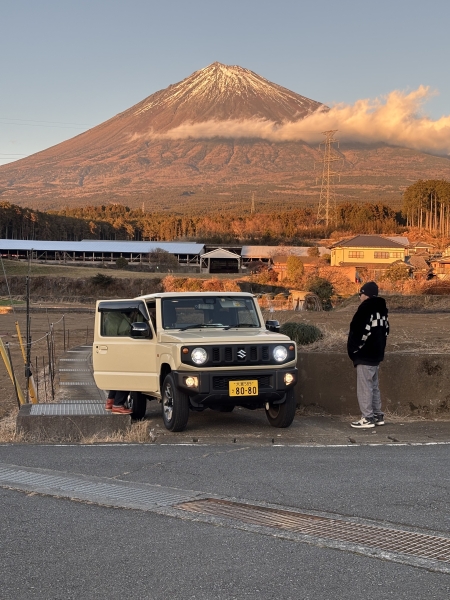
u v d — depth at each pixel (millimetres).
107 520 5770
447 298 37625
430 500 6289
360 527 5570
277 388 10203
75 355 23484
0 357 24141
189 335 10391
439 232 176000
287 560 4891
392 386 11789
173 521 5738
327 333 16672
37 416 10008
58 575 4660
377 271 83125
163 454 8430
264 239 155500
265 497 6414
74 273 84375
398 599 4293
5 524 5688
